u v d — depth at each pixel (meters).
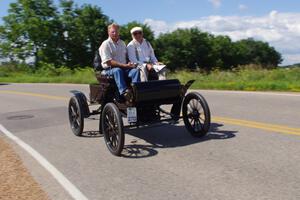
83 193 5.16
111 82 7.36
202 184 5.12
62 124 10.38
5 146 8.23
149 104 7.07
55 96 17.77
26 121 11.42
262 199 4.50
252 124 8.50
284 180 5.02
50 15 67.56
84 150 7.41
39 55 65.38
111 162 6.46
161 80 6.96
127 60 7.77
